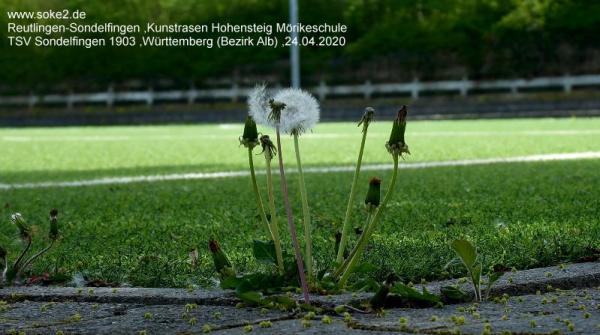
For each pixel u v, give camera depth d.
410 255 3.63
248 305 2.87
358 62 38.47
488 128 21.38
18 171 11.05
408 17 38.91
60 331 2.61
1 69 44.31
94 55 43.16
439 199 6.33
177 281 3.35
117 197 7.19
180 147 16.20
